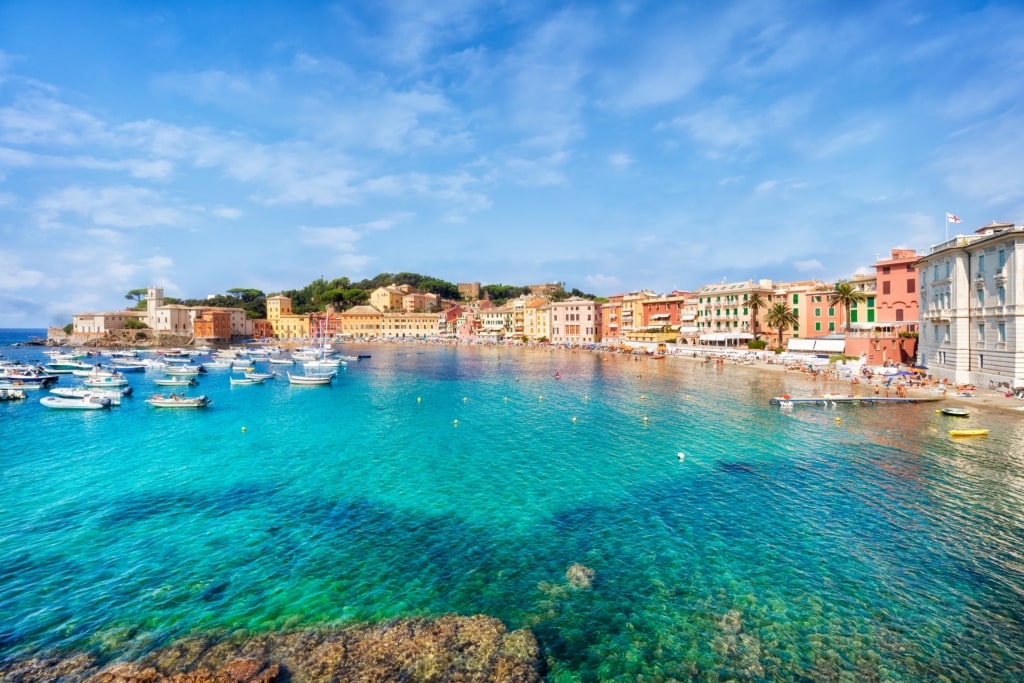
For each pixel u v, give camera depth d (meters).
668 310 176.00
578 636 20.42
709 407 65.75
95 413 67.06
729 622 21.22
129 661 19.06
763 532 29.11
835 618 21.33
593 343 185.00
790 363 105.50
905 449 44.16
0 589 23.89
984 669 18.45
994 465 39.34
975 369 66.56
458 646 19.77
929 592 23.03
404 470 41.06
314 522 31.12
